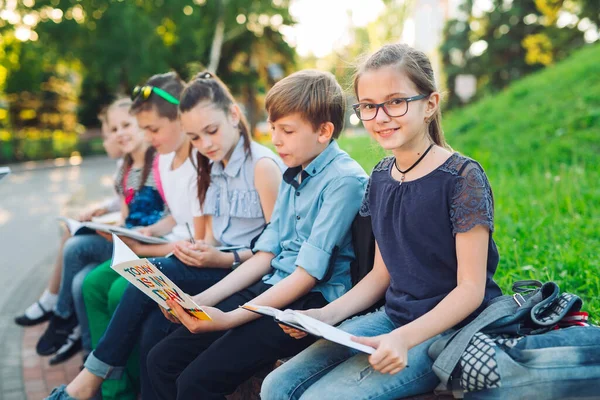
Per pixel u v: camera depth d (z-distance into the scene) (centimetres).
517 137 723
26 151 2456
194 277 264
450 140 823
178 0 2375
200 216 302
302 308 225
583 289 296
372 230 224
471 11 2580
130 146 375
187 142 331
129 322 261
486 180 186
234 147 283
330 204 225
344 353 200
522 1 2483
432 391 182
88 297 316
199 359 218
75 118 3266
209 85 273
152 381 237
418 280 193
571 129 687
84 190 708
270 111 231
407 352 176
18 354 410
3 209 1211
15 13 2203
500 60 2558
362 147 733
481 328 175
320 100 227
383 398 176
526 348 166
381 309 214
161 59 2298
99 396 275
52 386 359
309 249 221
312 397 179
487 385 163
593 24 2330
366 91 193
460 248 184
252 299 227
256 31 3100
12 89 2844
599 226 386
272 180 276
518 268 320
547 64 2508
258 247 250
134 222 362
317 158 235
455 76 2555
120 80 2350
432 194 188
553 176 537
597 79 823
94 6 2191
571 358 165
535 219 413
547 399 162
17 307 525
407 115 189
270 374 197
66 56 2272
